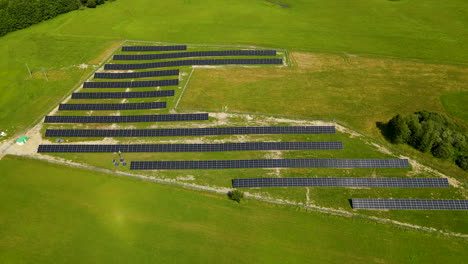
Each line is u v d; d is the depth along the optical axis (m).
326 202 64.19
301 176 68.69
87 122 83.25
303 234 59.44
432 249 56.88
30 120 84.56
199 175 69.69
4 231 60.78
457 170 68.75
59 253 57.56
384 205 62.38
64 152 74.94
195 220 61.97
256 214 62.66
